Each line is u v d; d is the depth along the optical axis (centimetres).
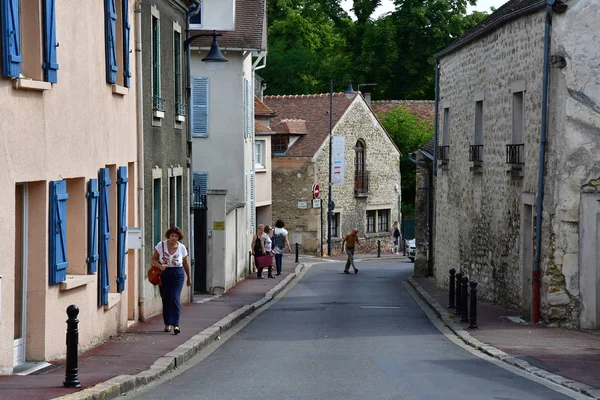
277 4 7162
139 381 1152
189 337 1620
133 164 1800
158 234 2075
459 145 2841
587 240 1870
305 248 5478
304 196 5459
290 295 2938
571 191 1869
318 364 1364
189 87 2430
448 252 2984
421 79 6694
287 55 6925
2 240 1080
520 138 2192
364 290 3161
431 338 1742
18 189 1203
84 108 1402
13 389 1002
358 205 5866
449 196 2992
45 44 1194
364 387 1137
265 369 1315
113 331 1619
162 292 1681
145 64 1914
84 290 1402
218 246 2877
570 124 1861
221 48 3550
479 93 2552
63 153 1295
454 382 1184
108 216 1539
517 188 2158
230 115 3659
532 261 2022
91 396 984
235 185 3678
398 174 6234
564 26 1856
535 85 1994
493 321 1991
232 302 2494
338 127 5612
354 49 6925
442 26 6531
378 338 1738
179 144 2322
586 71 1853
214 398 1054
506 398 1062
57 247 1245
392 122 6388
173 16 2245
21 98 1132
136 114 1827
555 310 1886
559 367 1318
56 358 1270
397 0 6644
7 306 1101
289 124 5472
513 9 2216
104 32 1532
